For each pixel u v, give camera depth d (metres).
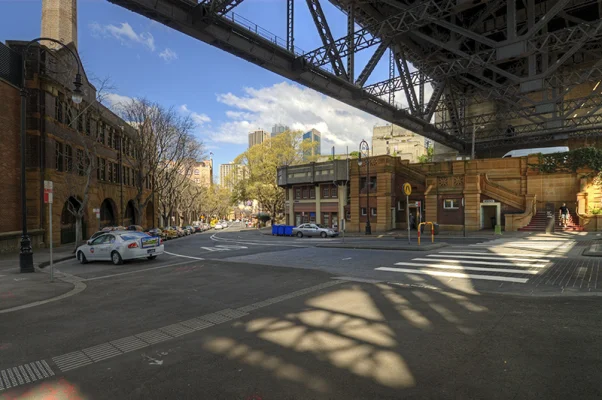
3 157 24.45
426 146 100.56
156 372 4.68
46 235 27.22
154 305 8.25
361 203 42.16
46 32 37.97
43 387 4.34
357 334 5.88
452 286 9.29
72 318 7.32
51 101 28.20
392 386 4.14
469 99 64.25
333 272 12.06
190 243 31.52
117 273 13.58
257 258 17.08
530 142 54.72
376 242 24.08
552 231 27.73
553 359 4.71
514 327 6.00
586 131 50.38
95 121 36.84
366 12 35.44
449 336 5.68
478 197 32.44
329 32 28.86
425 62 47.31
